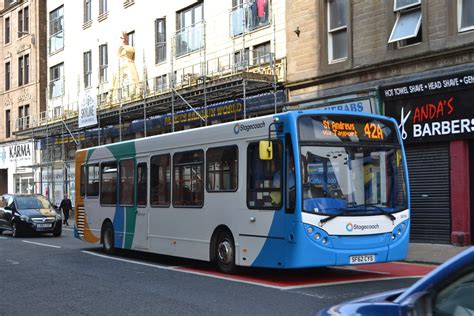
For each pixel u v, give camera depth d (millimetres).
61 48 37219
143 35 28750
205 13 24359
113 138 31688
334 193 9578
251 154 10406
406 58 15961
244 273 11102
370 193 9906
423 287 3061
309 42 19281
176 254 12273
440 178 15344
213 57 23812
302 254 9219
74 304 8398
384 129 10320
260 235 10023
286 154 9594
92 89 33438
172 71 24094
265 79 19812
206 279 10422
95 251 15945
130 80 28938
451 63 14992
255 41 21766
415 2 15969
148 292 9227
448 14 15031
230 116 22141
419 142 15672
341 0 18484
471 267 2891
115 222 14797
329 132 9766
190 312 7645
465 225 14664
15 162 42594
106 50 32469
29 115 41500
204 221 11484
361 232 9633
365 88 17281
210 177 11406
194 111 22125
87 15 34531
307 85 19297
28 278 11000
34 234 22906
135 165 13984
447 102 14938
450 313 2887
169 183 12664
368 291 8906
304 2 19500
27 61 42406
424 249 14422
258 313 7449
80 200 16641
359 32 17594
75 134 33125
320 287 9336
